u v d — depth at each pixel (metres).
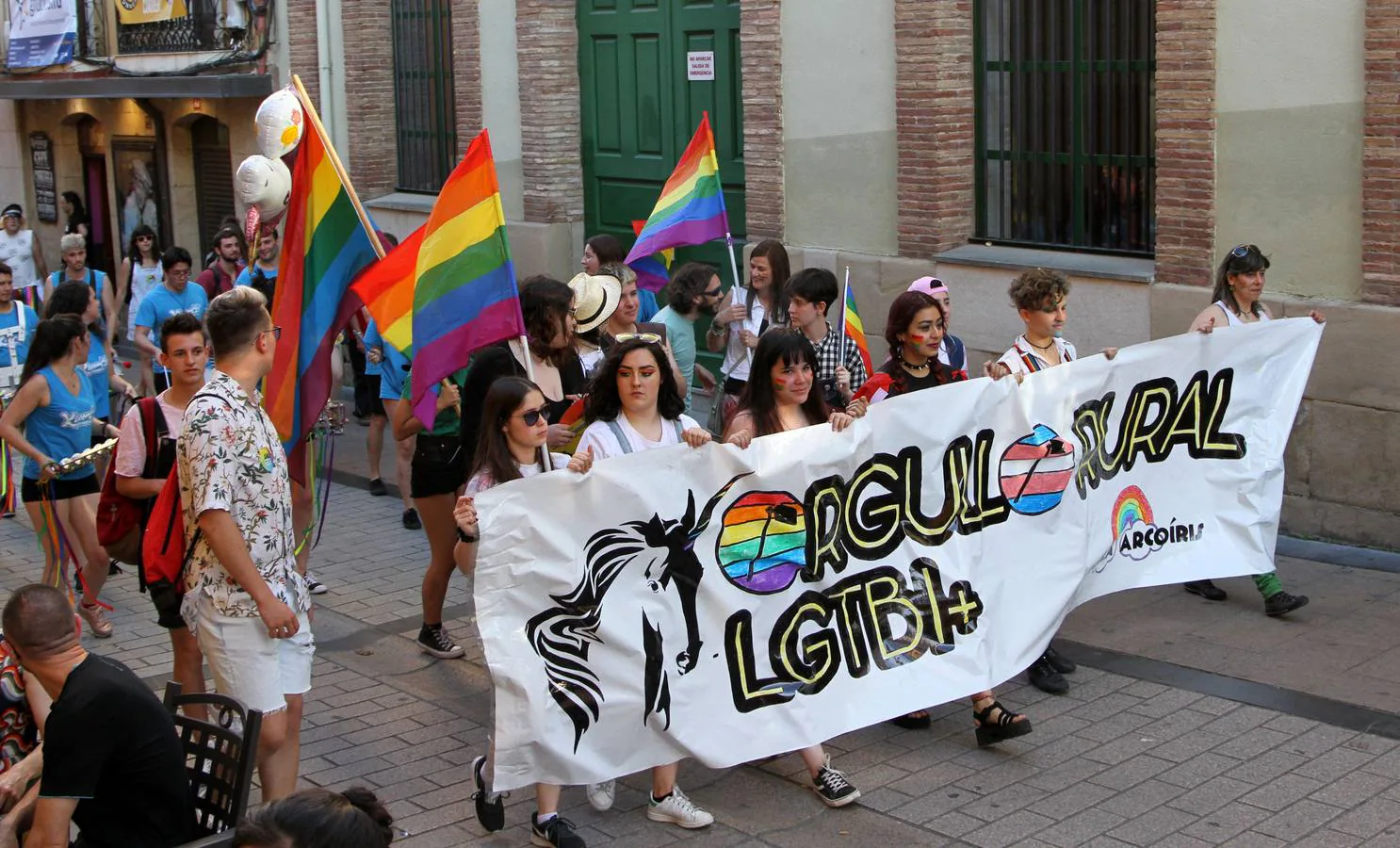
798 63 10.62
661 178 12.25
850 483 5.67
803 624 5.58
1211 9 8.29
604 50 12.51
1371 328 7.87
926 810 5.41
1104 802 5.37
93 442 8.14
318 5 14.74
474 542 5.30
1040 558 6.23
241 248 11.15
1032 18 9.59
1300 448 8.28
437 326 6.39
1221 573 6.92
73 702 3.95
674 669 5.32
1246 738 5.84
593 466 5.14
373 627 7.94
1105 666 6.69
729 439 5.44
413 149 14.73
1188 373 6.71
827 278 7.28
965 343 9.86
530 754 5.08
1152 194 9.16
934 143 9.77
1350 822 5.10
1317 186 8.05
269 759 5.29
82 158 19.22
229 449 4.99
